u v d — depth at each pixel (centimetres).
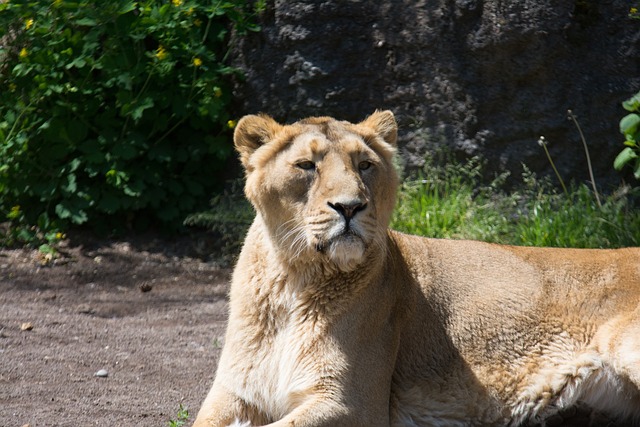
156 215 1360
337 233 639
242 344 682
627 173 1285
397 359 707
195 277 1259
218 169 1391
